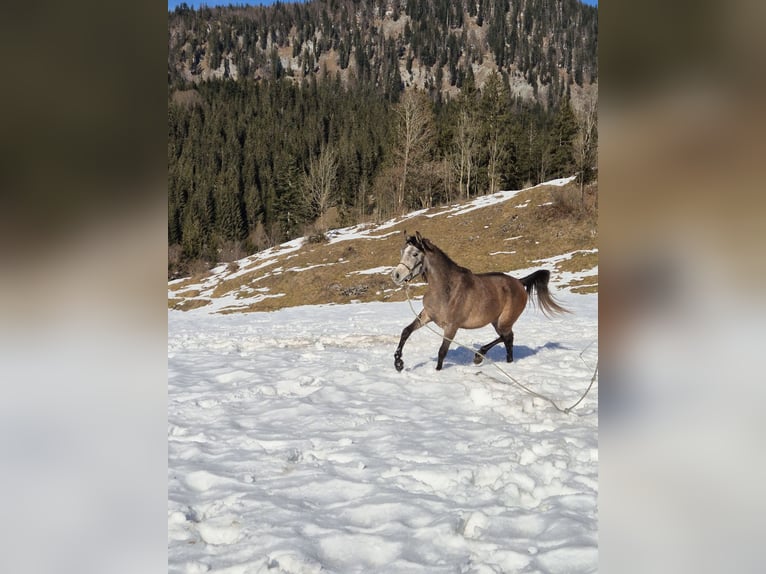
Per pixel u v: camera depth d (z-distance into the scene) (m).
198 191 73.19
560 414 6.70
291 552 3.61
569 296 26.78
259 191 88.62
